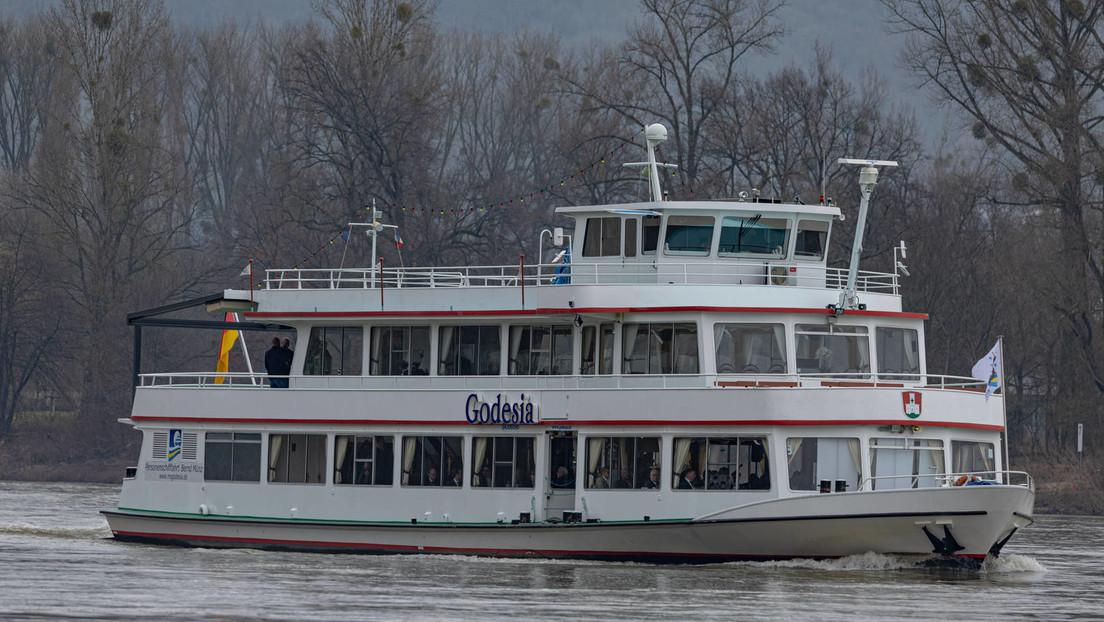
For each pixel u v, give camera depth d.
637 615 121.00
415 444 159.75
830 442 147.00
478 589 134.25
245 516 165.75
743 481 147.38
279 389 165.25
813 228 162.62
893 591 135.12
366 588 135.00
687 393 148.75
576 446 153.62
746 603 127.12
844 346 154.38
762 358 151.88
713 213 159.75
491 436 157.00
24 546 171.50
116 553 163.75
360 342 165.62
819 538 145.88
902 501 143.62
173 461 170.50
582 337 157.25
